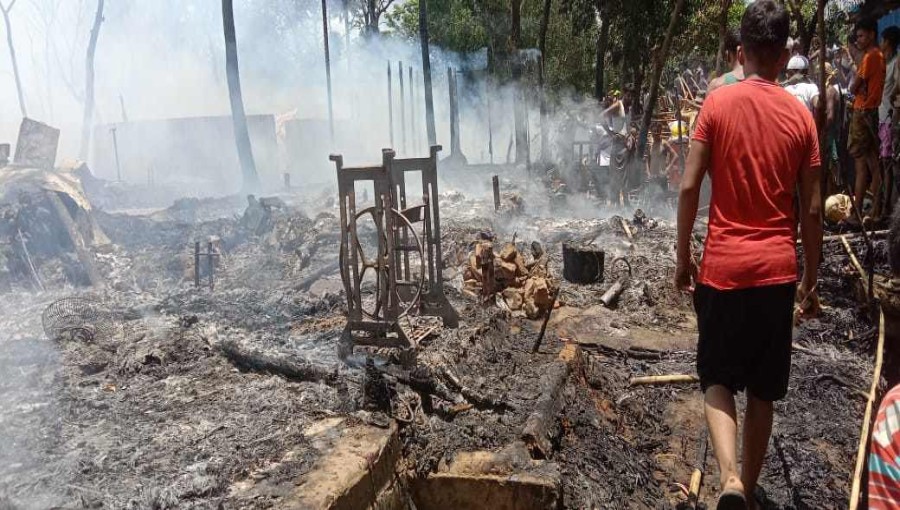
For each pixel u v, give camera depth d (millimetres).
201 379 4715
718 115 3252
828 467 4230
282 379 4637
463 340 5137
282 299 6727
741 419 4742
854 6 12562
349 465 3414
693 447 4527
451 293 6359
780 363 3266
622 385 5285
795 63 7652
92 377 4781
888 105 8633
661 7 18656
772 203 3199
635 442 4547
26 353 5195
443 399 4281
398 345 4660
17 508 3045
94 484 3307
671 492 4066
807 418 4793
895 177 7578
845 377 5297
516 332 5844
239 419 4020
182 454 3596
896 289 2182
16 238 8289
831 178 8625
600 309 6781
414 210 5145
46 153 10938
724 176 3244
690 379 5312
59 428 3920
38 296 7375
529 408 4270
